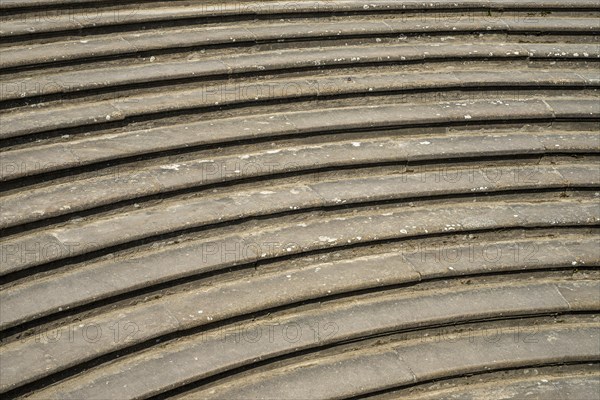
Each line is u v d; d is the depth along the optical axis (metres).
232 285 9.00
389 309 9.22
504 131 11.23
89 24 10.55
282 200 9.69
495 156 10.78
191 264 8.84
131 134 9.85
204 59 10.92
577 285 9.93
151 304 8.62
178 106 10.09
